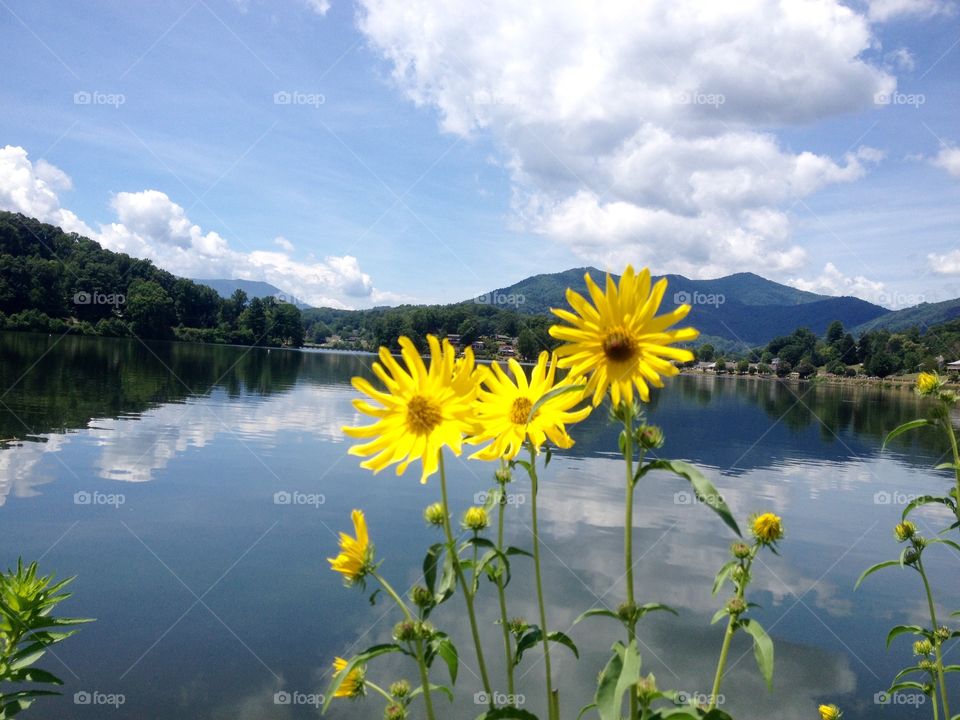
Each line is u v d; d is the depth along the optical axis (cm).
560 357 160
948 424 305
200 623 805
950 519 1550
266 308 10506
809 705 671
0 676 320
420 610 175
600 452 2239
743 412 4247
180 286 9169
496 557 194
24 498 1338
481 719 176
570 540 1180
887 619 929
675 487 1731
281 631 791
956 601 1011
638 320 158
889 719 645
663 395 5488
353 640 773
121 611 836
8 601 327
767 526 206
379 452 164
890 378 7700
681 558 1102
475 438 193
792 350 8800
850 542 1331
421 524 1205
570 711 643
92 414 2514
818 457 2525
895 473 2228
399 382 166
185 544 1085
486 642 798
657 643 802
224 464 1730
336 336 13625
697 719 168
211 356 6825
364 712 632
